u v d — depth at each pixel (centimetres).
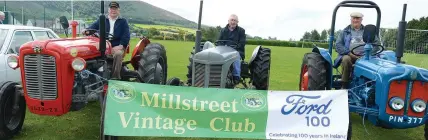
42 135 455
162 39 3697
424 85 409
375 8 549
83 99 425
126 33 580
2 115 417
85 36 537
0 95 415
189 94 383
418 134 523
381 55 535
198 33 554
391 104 410
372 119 455
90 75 457
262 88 605
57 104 408
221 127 385
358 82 498
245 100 388
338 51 575
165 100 379
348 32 576
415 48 1448
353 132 514
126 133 369
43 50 396
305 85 530
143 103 376
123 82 376
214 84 485
